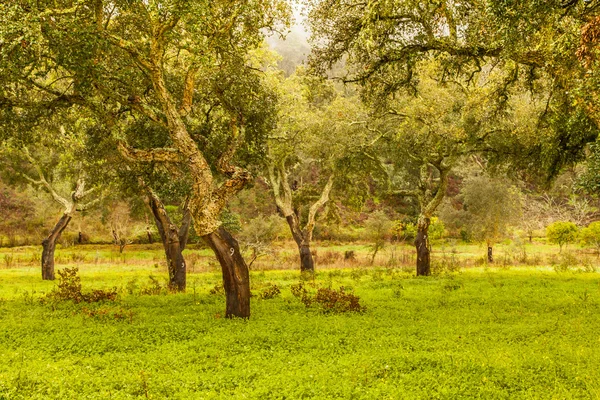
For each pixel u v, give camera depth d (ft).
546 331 40.68
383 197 103.24
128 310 50.98
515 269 102.12
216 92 54.60
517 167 88.94
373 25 49.65
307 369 30.91
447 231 185.98
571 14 39.42
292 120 97.91
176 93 59.11
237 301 46.62
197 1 40.11
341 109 97.40
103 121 53.36
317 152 100.94
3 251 160.35
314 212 105.09
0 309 52.31
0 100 52.75
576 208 172.55
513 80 60.34
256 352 35.01
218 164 49.24
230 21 48.19
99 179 67.97
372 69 58.49
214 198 46.01
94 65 45.83
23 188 153.69
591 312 48.52
